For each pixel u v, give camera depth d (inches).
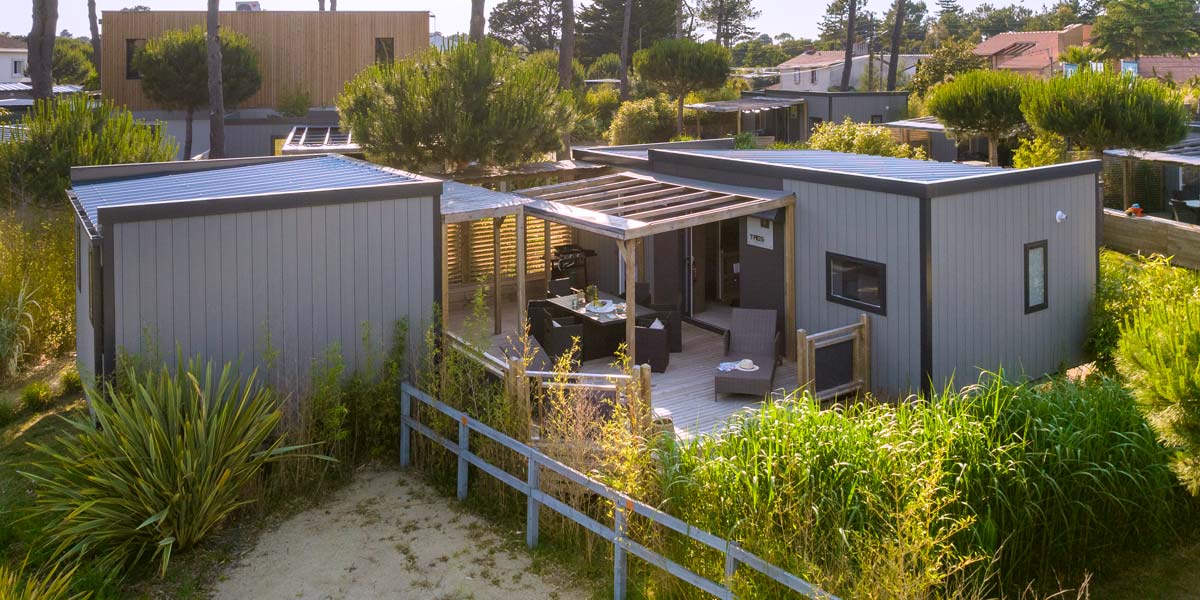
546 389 402.9
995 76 989.2
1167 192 919.0
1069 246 525.3
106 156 664.4
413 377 430.9
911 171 525.7
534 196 590.9
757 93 1713.8
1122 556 328.8
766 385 459.8
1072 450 317.1
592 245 695.7
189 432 331.0
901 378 473.4
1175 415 245.1
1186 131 768.3
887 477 289.4
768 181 545.3
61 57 2583.7
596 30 2802.7
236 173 551.8
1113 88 754.2
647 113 1565.0
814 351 458.9
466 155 701.3
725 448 311.3
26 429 450.3
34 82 1018.1
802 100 1587.1
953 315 466.6
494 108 700.0
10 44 2824.8
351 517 365.7
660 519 285.4
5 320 528.7
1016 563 301.9
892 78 2153.1
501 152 706.8
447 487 389.1
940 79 2004.2
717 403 469.1
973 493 299.7
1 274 564.4
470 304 660.7
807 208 518.6
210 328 390.9
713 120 1681.8
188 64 1295.5
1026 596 300.0
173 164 576.1
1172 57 2416.3
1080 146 786.8
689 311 618.2
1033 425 330.6
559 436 352.2
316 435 396.2
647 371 373.1
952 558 281.4
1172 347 251.9
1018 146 1210.0
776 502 275.3
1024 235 497.4
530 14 3235.7
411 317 438.6
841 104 1556.3
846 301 499.8
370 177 498.6
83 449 343.3
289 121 1309.1
